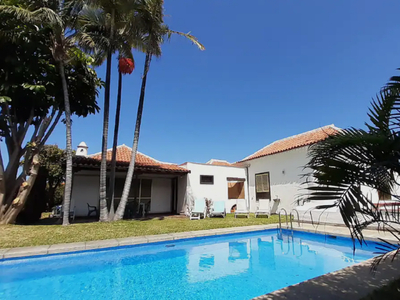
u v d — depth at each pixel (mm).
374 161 2098
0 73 8664
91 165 12094
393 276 3777
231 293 4500
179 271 5699
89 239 7113
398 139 1949
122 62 10938
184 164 16156
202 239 8211
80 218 12766
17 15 7707
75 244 6504
